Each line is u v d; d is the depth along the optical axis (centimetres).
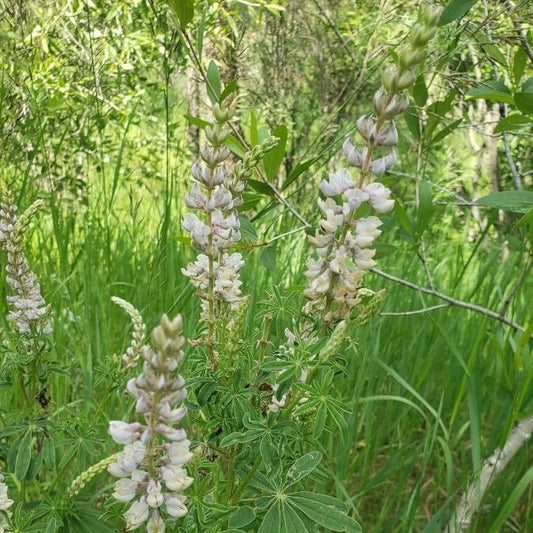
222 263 159
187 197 149
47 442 187
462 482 248
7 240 184
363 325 144
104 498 244
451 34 238
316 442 198
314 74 543
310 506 140
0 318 240
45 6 358
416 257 346
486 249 424
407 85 120
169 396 107
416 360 300
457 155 535
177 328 101
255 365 167
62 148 389
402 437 296
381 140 125
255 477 146
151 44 383
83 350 288
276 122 472
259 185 227
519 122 213
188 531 147
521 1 237
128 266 334
